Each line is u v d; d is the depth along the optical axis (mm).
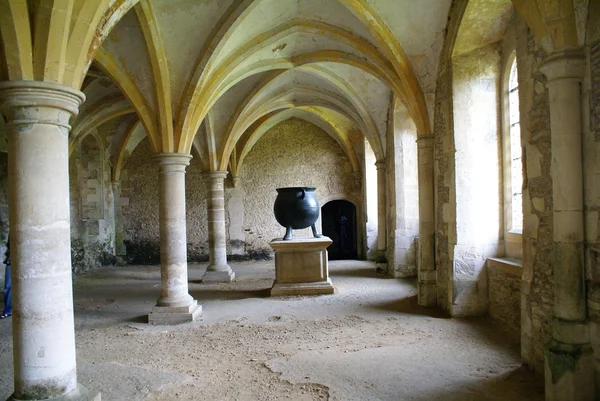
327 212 16172
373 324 5535
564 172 3045
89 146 12250
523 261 3910
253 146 13852
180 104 6000
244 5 5473
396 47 6117
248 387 3619
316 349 4594
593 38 2871
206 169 9789
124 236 13516
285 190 8008
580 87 3000
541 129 3525
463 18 5117
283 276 7777
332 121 12852
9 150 2838
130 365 4246
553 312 3379
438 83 6145
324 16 6590
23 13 2652
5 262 6781
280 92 10117
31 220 2816
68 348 2967
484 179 5586
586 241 3021
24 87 2713
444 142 5973
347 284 8727
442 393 3400
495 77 5523
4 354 4852
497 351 4324
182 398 3439
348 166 13883
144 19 5125
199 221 13703
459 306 5676
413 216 9430
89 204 12258
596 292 2941
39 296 2832
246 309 6707
